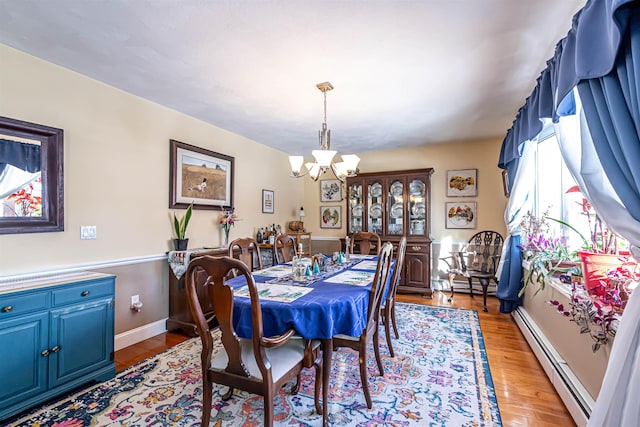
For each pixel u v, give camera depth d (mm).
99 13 1717
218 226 3816
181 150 3299
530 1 1604
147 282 2979
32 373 1825
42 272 2230
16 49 2105
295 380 2197
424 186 4574
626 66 1145
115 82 2605
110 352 2219
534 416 1779
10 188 2092
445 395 1989
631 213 1238
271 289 1983
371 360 2479
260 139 4449
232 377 1492
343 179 2922
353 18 1753
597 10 1281
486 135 4250
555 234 2873
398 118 3494
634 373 1105
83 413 1809
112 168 2688
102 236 2615
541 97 2105
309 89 2723
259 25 1821
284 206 5305
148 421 1742
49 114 2281
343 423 1724
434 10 1680
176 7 1662
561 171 2785
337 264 2918
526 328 2838
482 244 4508
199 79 2537
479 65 2281
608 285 1552
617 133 1205
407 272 4523
